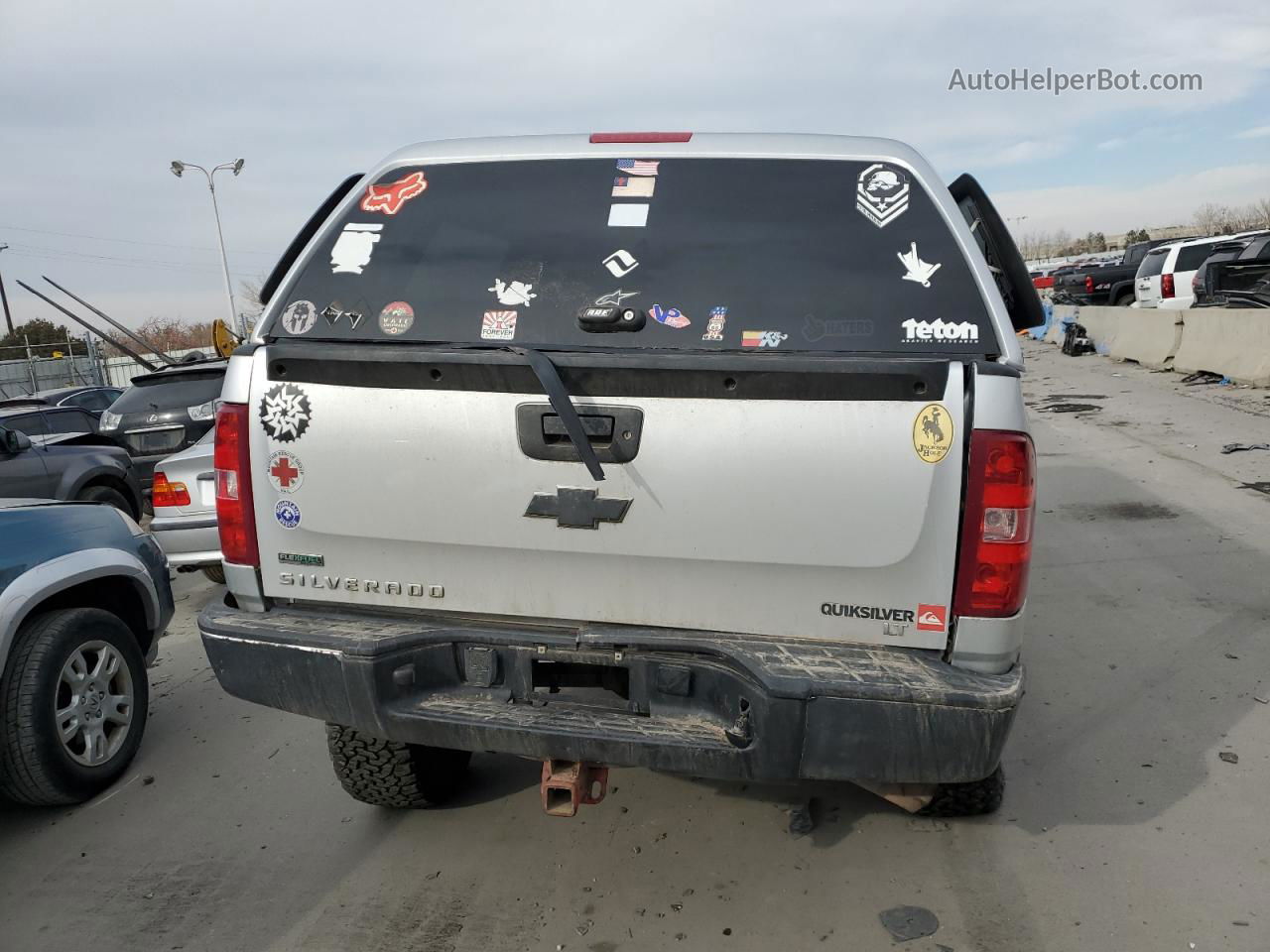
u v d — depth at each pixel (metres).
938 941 2.72
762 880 3.04
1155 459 9.16
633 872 3.11
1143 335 16.88
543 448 2.46
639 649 2.54
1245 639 4.86
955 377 2.29
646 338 2.60
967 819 3.36
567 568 2.55
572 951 2.74
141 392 9.96
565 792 2.64
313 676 2.60
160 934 2.88
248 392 2.68
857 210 2.71
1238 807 3.36
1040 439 10.73
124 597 4.31
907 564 2.36
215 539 5.95
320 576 2.74
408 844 3.32
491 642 2.59
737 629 2.49
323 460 2.63
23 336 41.12
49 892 3.13
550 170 2.94
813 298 2.58
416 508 2.58
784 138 2.89
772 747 2.33
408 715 2.54
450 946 2.77
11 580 3.58
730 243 2.70
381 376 2.54
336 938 2.82
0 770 3.49
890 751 2.31
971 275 2.55
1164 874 3.00
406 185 2.99
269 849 3.34
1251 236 16.66
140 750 4.22
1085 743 3.89
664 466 2.41
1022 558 2.32
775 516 2.38
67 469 8.27
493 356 2.45
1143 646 4.86
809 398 2.33
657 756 2.41
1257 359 12.94
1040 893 2.92
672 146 2.92
